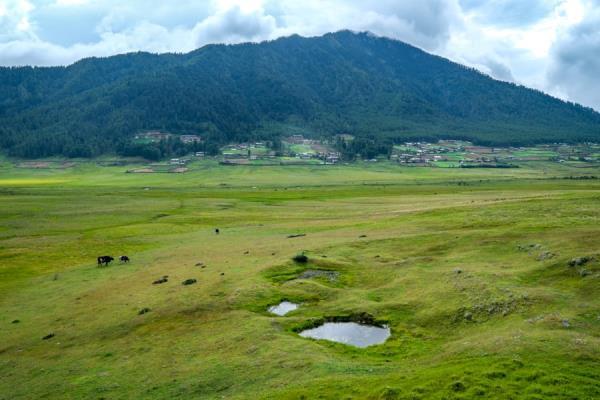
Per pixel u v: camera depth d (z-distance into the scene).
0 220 129.50
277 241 81.81
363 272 56.03
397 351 33.75
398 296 45.69
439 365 28.36
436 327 37.56
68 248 91.81
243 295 48.34
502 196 134.62
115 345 40.72
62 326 47.25
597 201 80.88
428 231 74.19
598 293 37.00
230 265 63.97
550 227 61.84
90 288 60.72
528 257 50.62
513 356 26.91
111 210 147.62
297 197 178.75
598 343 27.77
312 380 27.84
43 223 124.38
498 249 56.12
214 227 112.62
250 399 26.84
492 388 23.28
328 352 33.69
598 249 46.62
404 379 26.03
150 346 39.31
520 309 36.28
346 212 125.94
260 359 32.84
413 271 52.31
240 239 89.56
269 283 52.25
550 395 22.33
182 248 84.62
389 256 61.78
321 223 105.00
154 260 75.69
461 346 30.89
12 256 85.56
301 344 34.84
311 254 64.69
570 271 42.69
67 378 35.31
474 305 38.91
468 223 75.31
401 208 122.75
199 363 34.16
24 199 178.25
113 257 81.81
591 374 24.25
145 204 163.12
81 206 158.50
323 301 47.03
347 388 26.03
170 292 53.66
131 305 51.00
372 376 27.66
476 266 50.00
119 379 33.62
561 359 26.11
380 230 82.19
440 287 45.00
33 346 42.91
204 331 40.78
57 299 57.22
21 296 60.31
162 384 31.77
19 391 34.25
